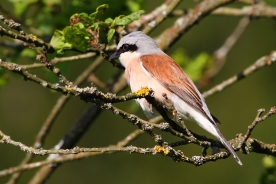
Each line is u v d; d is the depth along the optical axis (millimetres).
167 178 17203
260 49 18516
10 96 16984
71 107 17484
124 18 7699
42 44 7895
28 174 16141
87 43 8078
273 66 18484
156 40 10984
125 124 17375
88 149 6766
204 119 8562
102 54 8055
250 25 18609
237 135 7984
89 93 6508
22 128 16750
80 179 16812
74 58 9133
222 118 18484
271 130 17828
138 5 10320
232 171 17500
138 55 9352
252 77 18625
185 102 8812
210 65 13633
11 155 16016
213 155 7223
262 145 7891
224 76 18562
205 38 18328
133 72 9227
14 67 6367
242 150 7707
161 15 10359
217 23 18406
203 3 11109
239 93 18625
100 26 7766
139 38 9438
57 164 10914
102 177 16891
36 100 17109
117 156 17266
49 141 17172
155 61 9180
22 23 10977
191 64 13523
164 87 8953
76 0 10211
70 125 17359
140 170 17234
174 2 10359
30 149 6785
